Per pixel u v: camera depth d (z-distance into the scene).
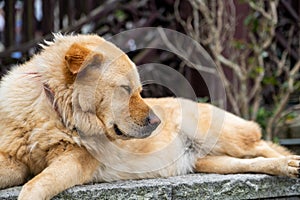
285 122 9.95
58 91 5.37
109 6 10.02
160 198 5.36
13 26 10.05
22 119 5.36
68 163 5.20
